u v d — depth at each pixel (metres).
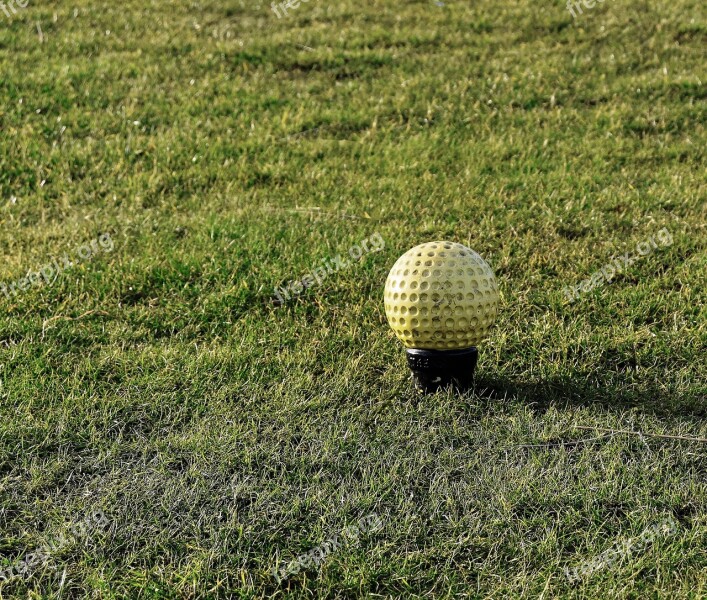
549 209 6.85
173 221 6.89
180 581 3.25
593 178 7.52
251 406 4.50
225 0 13.16
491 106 9.30
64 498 3.75
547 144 8.30
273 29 11.91
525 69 10.19
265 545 3.45
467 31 11.66
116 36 11.50
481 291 4.35
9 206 7.24
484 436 4.19
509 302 5.56
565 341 5.09
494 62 10.48
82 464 3.99
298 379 4.73
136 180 7.64
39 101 9.28
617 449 4.04
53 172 7.80
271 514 3.62
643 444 4.09
